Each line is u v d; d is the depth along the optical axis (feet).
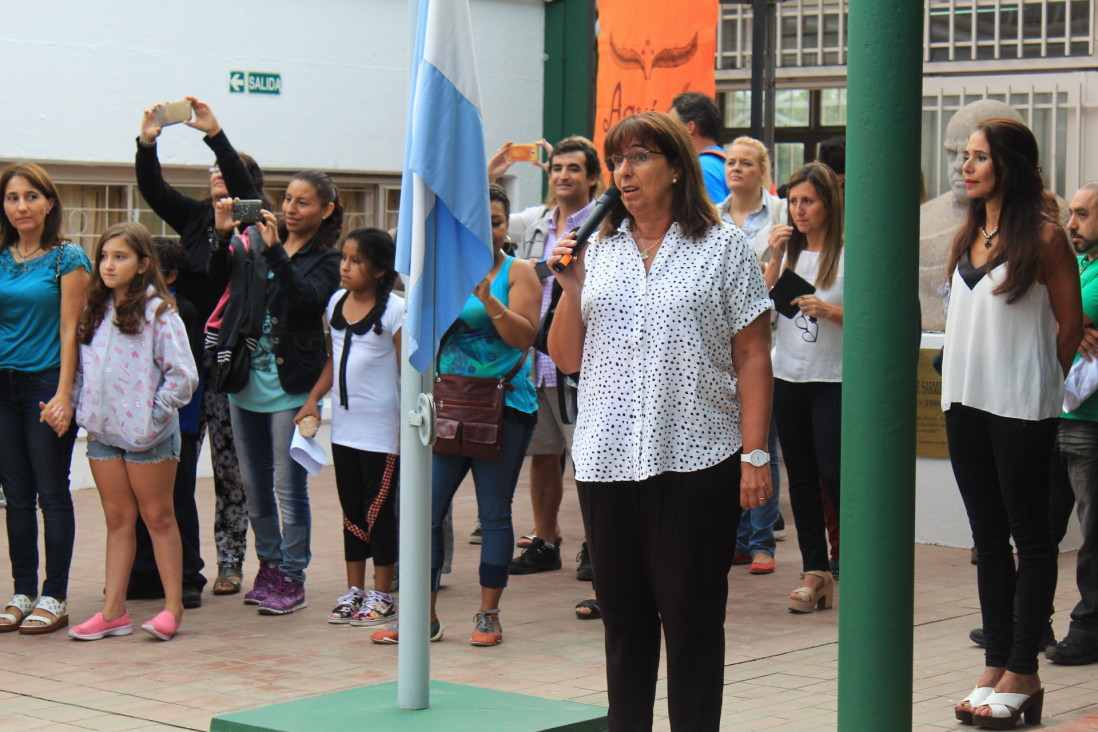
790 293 30.14
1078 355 25.73
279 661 26.25
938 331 39.86
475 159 21.49
